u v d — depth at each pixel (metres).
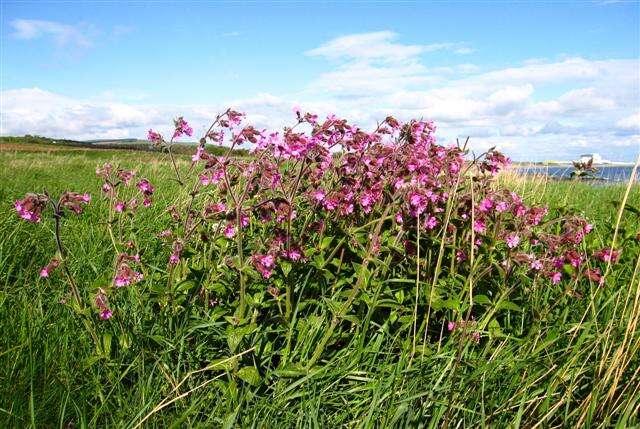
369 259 3.22
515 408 2.85
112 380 2.91
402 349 3.21
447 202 3.46
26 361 2.99
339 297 3.54
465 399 2.80
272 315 3.41
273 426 2.71
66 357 3.01
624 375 2.95
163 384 2.94
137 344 3.08
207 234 3.44
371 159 3.76
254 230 4.21
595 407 2.71
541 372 3.00
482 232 3.52
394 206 3.53
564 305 3.77
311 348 3.23
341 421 2.80
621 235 4.25
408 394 2.81
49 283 3.92
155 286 3.27
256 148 3.52
